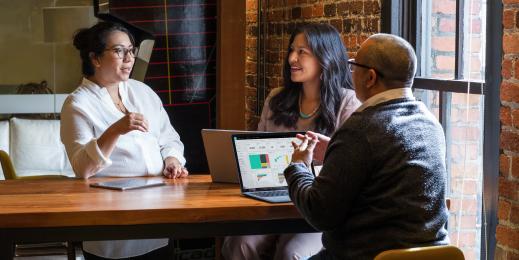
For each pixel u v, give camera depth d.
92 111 2.34
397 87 1.55
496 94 1.98
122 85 2.51
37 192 1.95
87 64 2.39
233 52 3.34
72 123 2.28
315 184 1.49
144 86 2.64
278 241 2.41
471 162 2.33
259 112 4.20
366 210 1.48
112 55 2.33
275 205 1.79
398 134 1.45
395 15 2.69
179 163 2.54
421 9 2.63
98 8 3.51
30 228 1.62
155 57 3.36
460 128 2.38
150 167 2.43
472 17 2.27
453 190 2.46
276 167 2.05
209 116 3.48
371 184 1.47
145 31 3.32
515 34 1.87
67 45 5.04
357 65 1.61
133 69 3.42
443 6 2.47
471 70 2.29
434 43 2.56
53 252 3.56
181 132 3.46
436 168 1.47
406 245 1.41
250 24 4.38
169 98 3.41
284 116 2.59
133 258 2.40
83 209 1.66
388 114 1.48
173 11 3.33
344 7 3.08
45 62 5.02
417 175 1.43
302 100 2.62
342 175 1.44
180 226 1.73
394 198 1.43
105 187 2.05
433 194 1.44
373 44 1.58
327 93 2.49
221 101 3.37
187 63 3.40
